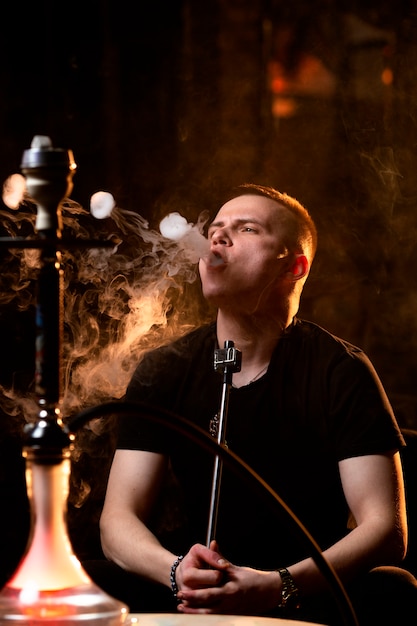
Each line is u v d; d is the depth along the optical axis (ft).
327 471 7.71
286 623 4.88
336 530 7.85
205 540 7.82
